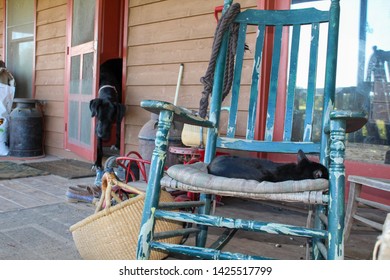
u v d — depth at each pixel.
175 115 1.35
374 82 2.73
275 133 2.88
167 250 1.28
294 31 1.70
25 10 5.41
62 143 4.79
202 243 1.65
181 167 1.35
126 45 3.93
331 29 1.55
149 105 1.26
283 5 2.89
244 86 2.95
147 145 2.86
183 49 3.43
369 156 2.66
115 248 1.53
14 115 4.57
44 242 1.82
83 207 2.46
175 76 3.50
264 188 1.16
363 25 2.76
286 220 2.34
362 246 1.95
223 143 1.66
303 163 1.30
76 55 4.30
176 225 1.66
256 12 1.74
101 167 3.63
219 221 1.22
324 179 1.17
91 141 3.92
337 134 1.13
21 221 2.14
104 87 3.82
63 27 4.73
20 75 5.59
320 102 2.75
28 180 3.30
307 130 1.60
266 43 2.81
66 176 3.47
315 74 1.62
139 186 2.07
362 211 2.53
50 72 4.98
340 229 1.11
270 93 1.71
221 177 1.25
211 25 3.22
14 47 5.70
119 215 1.53
